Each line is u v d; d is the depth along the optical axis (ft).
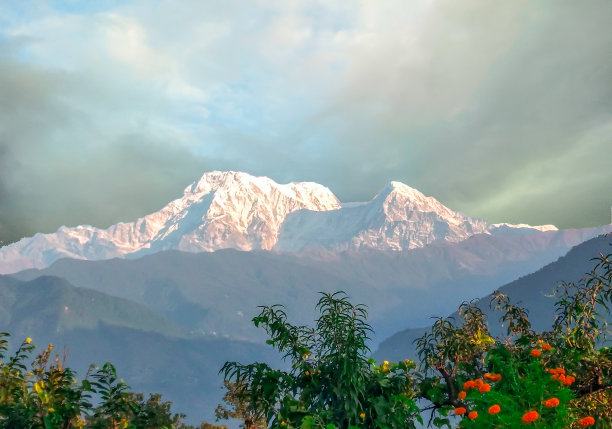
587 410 21.89
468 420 16.66
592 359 22.91
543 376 19.17
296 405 23.29
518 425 15.48
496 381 20.54
